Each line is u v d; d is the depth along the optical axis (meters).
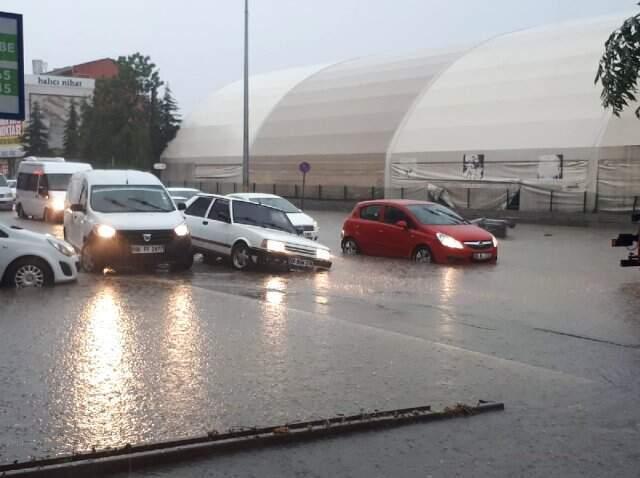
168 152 63.78
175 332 9.14
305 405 6.35
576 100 38.72
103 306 10.89
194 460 5.22
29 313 10.22
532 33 46.91
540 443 5.70
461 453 5.46
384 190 45.56
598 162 35.94
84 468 4.90
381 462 5.27
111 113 59.94
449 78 46.53
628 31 15.72
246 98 38.62
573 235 29.33
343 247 20.70
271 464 5.18
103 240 14.79
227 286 13.75
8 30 8.56
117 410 6.07
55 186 30.50
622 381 7.56
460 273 16.47
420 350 8.56
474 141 41.25
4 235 12.66
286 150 52.19
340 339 9.02
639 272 17.19
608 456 5.46
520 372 7.75
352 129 48.53
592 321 10.88
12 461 4.93
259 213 17.23
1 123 80.81
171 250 15.27
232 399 6.46
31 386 6.69
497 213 38.59
